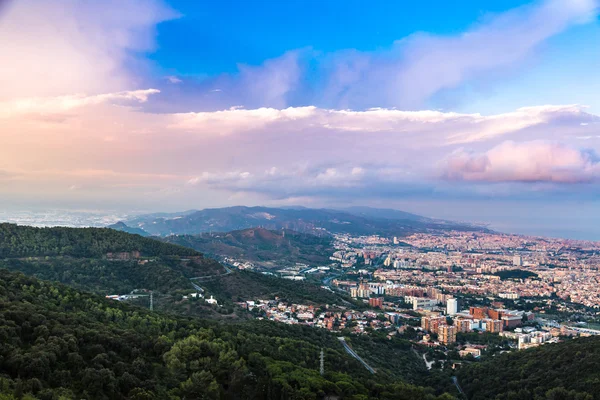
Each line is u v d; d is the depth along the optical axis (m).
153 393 118.94
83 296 180.25
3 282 162.50
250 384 142.75
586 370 181.88
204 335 164.88
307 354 187.12
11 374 107.25
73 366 117.12
